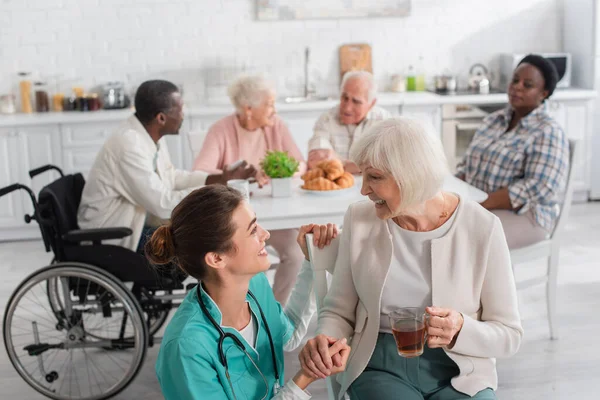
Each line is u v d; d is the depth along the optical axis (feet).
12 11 18.85
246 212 5.54
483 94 18.81
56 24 19.03
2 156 17.70
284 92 20.01
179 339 5.34
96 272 9.79
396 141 5.84
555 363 10.99
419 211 6.07
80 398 10.14
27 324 12.98
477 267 6.21
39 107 18.72
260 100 12.83
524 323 12.42
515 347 6.14
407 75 20.16
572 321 12.44
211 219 5.41
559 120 19.12
